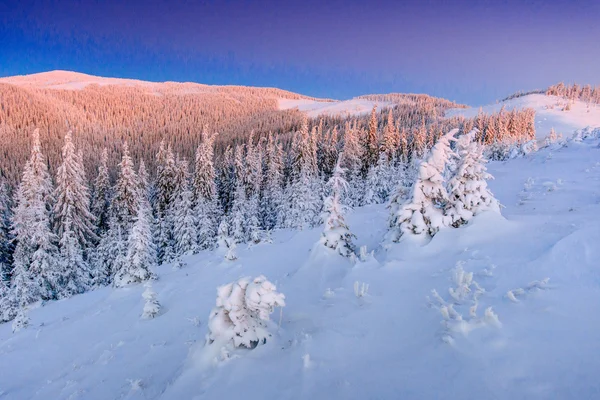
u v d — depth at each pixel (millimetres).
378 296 7586
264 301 6078
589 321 4621
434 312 5957
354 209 35062
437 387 4031
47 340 13766
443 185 11969
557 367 3838
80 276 29594
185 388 5738
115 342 11789
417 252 10031
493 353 4340
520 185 21547
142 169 43219
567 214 11617
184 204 35469
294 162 50875
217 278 17953
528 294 5738
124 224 34688
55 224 31812
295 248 21062
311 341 5867
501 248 8633
